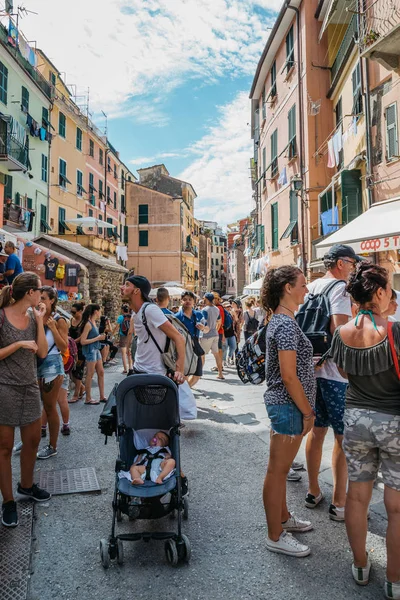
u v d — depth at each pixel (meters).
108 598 2.60
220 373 10.18
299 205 17.86
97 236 30.25
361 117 12.48
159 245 51.12
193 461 4.88
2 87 22.62
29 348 3.45
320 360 3.40
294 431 2.94
